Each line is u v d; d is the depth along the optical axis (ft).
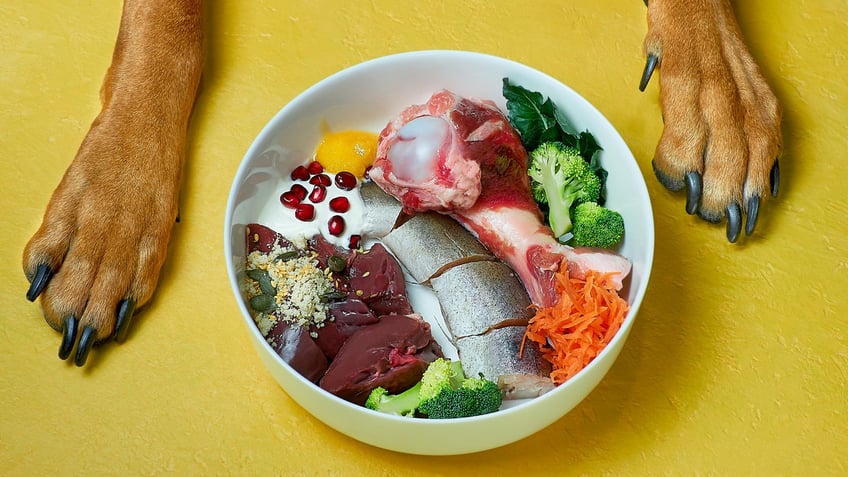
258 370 2.71
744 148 2.79
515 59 3.12
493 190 2.73
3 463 2.59
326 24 3.16
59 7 3.14
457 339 2.63
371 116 2.91
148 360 2.70
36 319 2.73
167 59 2.87
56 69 3.06
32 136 2.96
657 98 3.06
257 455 2.62
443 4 3.20
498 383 2.57
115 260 2.64
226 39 3.11
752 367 2.74
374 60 2.82
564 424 2.67
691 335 2.77
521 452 2.64
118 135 2.77
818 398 2.72
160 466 2.60
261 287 2.63
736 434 2.67
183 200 2.88
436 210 2.74
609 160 2.78
